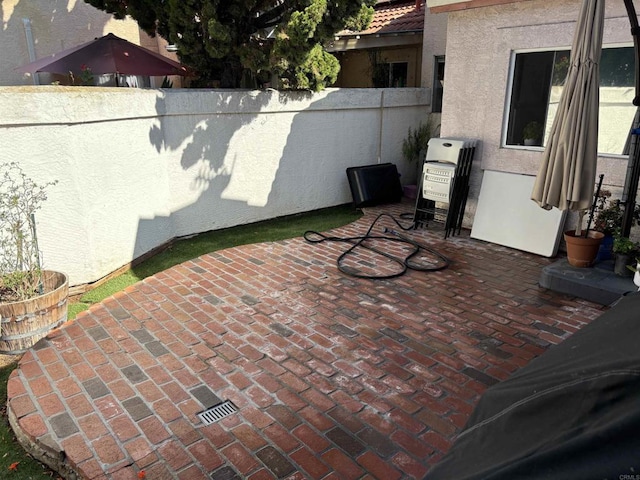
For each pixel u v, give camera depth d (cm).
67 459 299
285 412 338
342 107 903
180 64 956
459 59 721
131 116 599
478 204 728
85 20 1133
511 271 602
